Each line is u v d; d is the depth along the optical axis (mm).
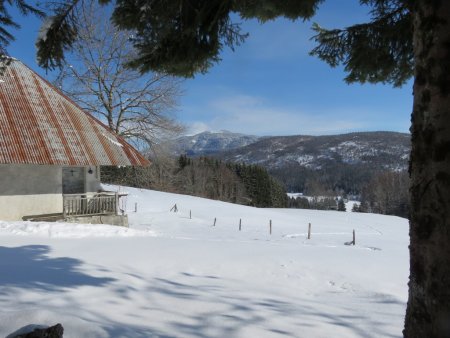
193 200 38656
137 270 8141
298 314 5754
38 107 18078
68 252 9578
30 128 17062
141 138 32812
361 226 32781
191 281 7703
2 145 15836
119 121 32531
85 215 18047
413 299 2053
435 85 1977
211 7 3955
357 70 4840
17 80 18469
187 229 23281
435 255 1931
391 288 7984
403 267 9914
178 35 4113
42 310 4391
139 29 4039
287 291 7547
